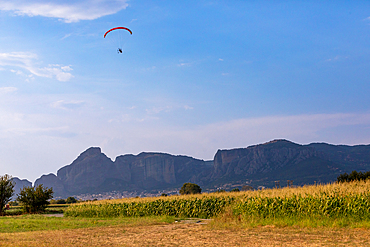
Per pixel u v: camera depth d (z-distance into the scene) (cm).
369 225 1762
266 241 1505
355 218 2036
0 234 1950
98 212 4019
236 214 2670
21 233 2027
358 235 1557
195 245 1479
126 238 1766
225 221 2452
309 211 2309
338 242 1406
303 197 2411
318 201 2295
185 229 2142
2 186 4588
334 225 1875
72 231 2139
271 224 2112
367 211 2083
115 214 3900
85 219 3328
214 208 3297
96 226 2511
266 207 2516
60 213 5009
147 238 1748
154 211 3681
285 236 1628
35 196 4878
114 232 2053
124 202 4125
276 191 2823
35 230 2267
